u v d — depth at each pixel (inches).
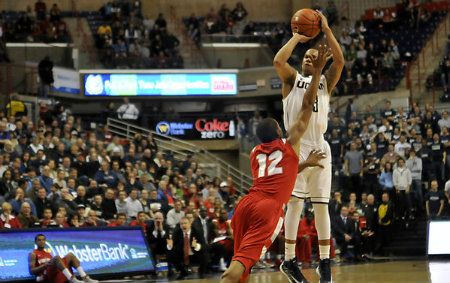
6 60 1068.5
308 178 315.6
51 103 1001.5
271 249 704.4
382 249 833.5
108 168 763.4
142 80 1186.6
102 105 1205.1
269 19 1398.9
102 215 681.6
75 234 593.9
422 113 997.2
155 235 668.7
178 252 644.7
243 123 1134.4
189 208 703.1
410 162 858.8
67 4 1326.3
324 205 315.6
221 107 1258.0
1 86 1027.9
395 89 1126.4
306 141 311.1
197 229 654.5
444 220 769.6
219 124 1154.0
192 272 684.1
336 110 1102.4
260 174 273.3
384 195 820.6
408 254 822.5
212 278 595.8
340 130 970.7
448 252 761.0
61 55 1144.8
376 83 1144.8
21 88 1057.5
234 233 274.5
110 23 1230.9
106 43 1196.5
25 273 550.9
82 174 766.5
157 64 1198.3
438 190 852.0
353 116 1021.8
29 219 595.8
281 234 693.9
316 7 1348.4
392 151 868.6
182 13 1369.3
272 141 277.1
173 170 892.0
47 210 607.8
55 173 716.0
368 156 896.9
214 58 1234.6
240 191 1026.1
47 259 554.6
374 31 1270.9
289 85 312.3
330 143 940.0
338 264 716.0
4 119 785.6
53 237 578.9
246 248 262.4
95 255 599.8
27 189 643.5
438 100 1106.1
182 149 1102.4
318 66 273.7
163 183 768.3
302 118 276.7
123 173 784.3
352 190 884.6
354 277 479.8
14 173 669.3
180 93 1197.7
